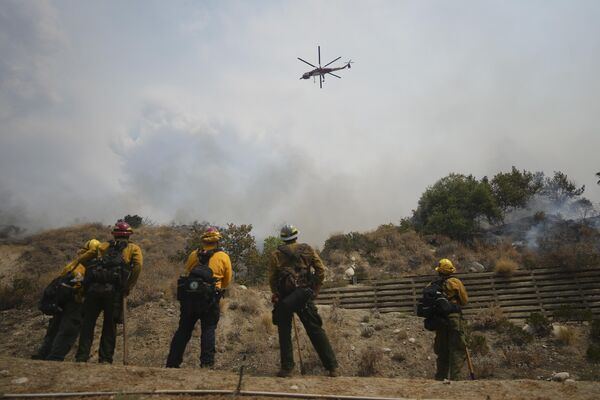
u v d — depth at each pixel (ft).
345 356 34.22
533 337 37.40
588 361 32.99
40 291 45.37
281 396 13.69
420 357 34.71
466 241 71.26
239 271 55.67
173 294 43.16
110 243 20.25
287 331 16.69
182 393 13.61
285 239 17.63
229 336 36.32
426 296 21.93
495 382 15.69
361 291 50.72
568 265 49.39
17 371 15.08
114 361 30.58
